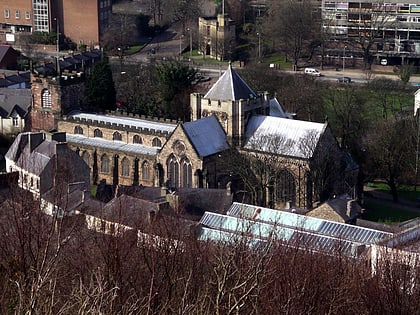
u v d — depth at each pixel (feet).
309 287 369.50
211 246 446.60
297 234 495.82
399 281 397.60
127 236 389.19
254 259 346.74
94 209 575.38
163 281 337.52
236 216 630.74
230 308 301.43
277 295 348.38
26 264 318.24
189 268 356.59
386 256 433.48
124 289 324.80
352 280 399.85
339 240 527.81
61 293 311.27
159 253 357.61
